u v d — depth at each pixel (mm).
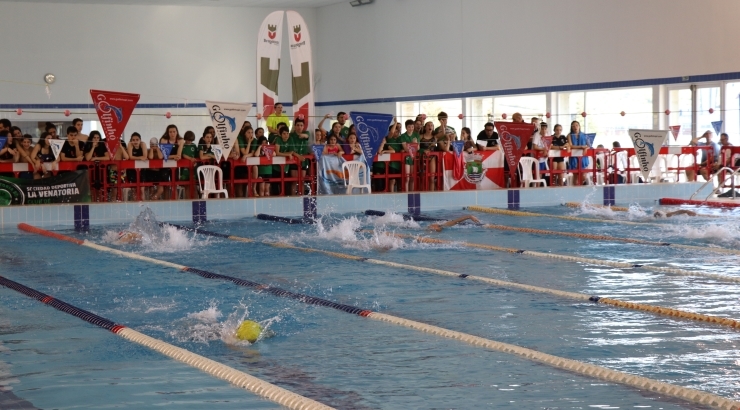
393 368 3814
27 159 11516
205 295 5699
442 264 7102
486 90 18016
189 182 12414
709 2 13852
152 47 19938
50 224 10719
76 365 3885
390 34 20203
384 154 13156
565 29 16266
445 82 18953
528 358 3988
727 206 12305
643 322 4762
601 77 15688
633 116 15578
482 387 3506
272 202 11867
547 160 14117
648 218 10836
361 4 20812
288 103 21547
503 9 17484
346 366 3855
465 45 18406
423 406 3258
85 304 5375
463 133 13930
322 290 5871
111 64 19562
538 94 16953
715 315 4902
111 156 11305
